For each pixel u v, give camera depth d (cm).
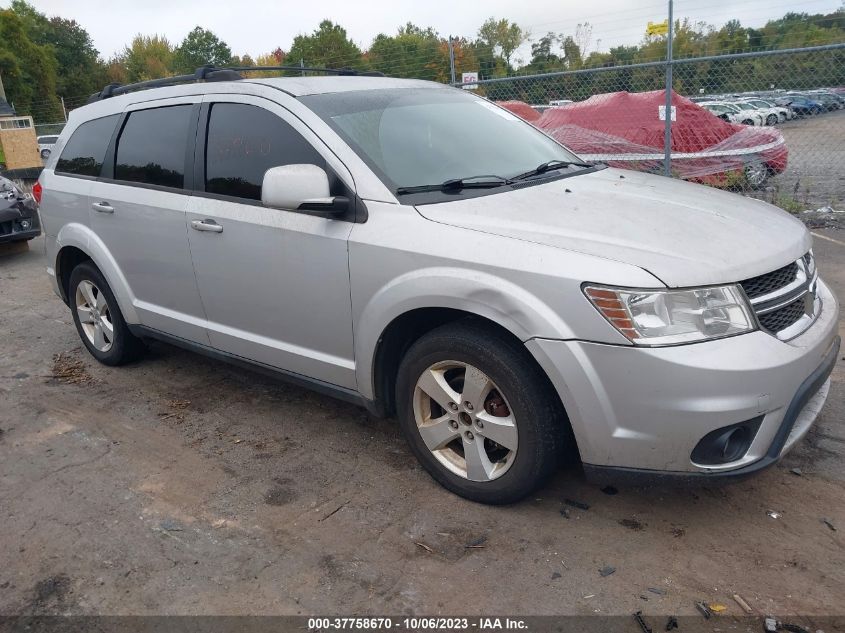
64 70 8100
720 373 247
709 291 254
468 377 293
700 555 273
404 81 415
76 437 395
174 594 266
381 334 311
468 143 366
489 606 253
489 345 281
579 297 257
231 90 376
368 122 347
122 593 268
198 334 409
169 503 326
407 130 354
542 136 422
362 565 277
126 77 8500
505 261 272
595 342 256
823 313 302
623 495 313
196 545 294
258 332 374
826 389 310
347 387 344
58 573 280
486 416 293
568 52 1553
